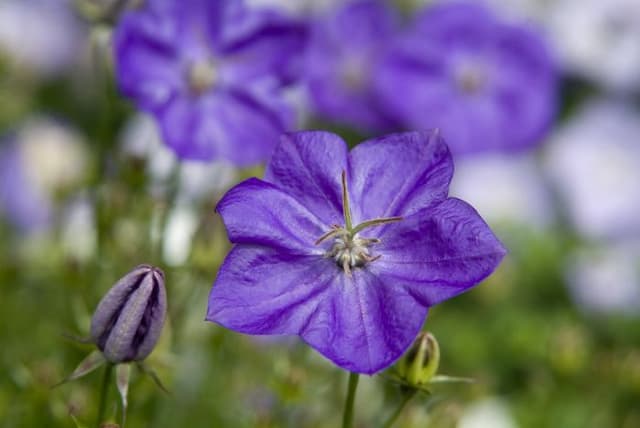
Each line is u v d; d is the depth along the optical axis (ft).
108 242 1.02
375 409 1.11
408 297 0.79
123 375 0.81
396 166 0.83
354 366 0.77
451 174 0.81
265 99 1.06
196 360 1.10
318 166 0.83
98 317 0.80
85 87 1.58
